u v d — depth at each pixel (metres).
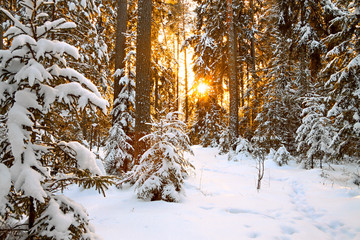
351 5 7.15
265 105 13.54
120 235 3.32
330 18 11.59
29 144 2.18
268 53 18.72
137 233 3.40
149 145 6.34
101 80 8.34
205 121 17.41
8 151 2.18
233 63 13.40
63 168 2.50
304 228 3.77
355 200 4.72
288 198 5.67
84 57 7.23
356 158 9.91
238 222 3.96
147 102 6.66
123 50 8.77
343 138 7.48
